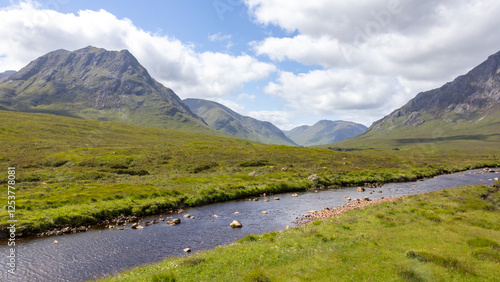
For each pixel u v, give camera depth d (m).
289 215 42.88
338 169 95.81
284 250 20.56
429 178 89.50
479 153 186.62
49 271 22.75
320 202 53.22
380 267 16.42
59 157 89.06
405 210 33.94
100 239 31.02
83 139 148.12
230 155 113.44
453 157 159.00
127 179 68.56
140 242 30.03
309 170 92.00
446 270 15.95
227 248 23.00
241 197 58.12
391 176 85.69
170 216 42.34
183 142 183.50
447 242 21.20
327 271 16.27
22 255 26.12
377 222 28.70
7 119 170.00
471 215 30.38
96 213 39.22
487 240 20.50
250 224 37.69
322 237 23.34
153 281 16.05
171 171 84.31
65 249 27.78
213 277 16.41
